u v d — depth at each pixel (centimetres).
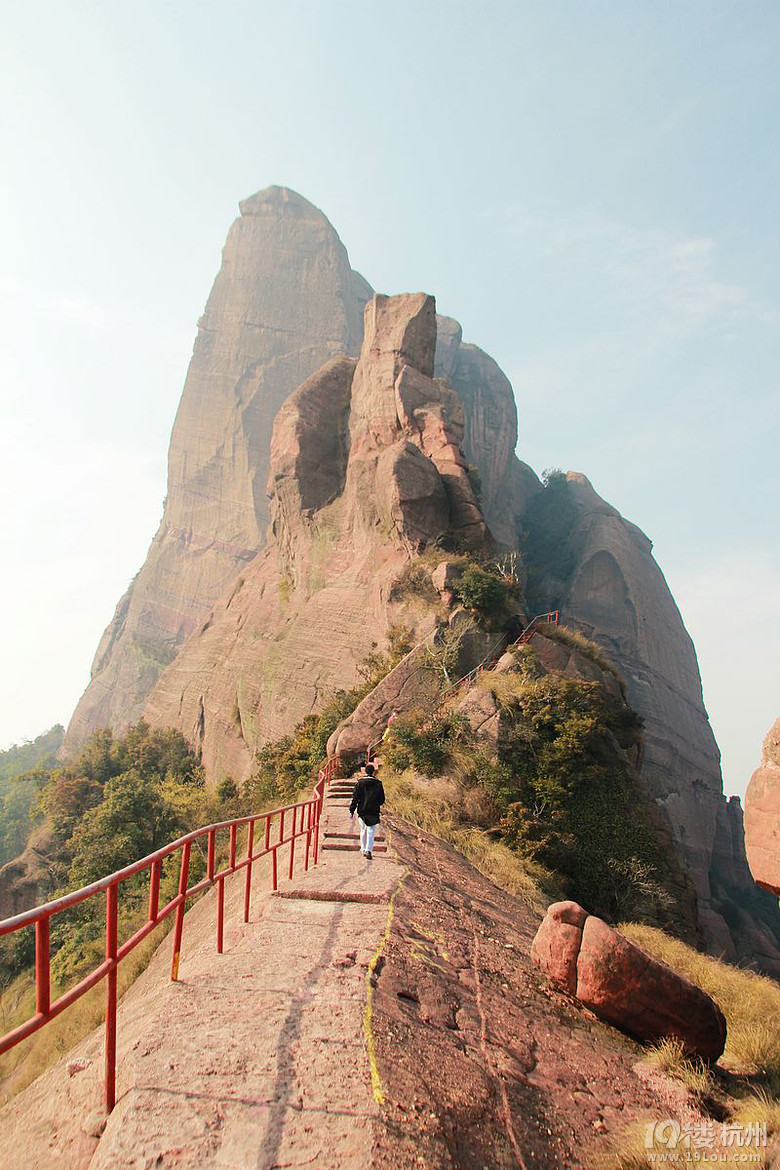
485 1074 571
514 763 2372
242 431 12344
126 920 2519
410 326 5525
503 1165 468
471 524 4425
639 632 9850
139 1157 389
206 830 730
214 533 12188
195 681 6656
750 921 8050
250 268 13725
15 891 4662
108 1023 472
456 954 836
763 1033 877
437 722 2436
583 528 11012
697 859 8700
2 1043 348
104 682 12781
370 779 1315
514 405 13138
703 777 9794
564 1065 651
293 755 3484
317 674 4684
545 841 2088
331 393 6338
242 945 769
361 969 688
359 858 1292
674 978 766
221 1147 400
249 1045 514
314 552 5559
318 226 13938
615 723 2797
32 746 15350
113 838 3216
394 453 4481
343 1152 404
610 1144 545
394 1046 543
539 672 2839
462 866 1562
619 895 2150
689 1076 688
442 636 3238
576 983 805
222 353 13325
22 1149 474
